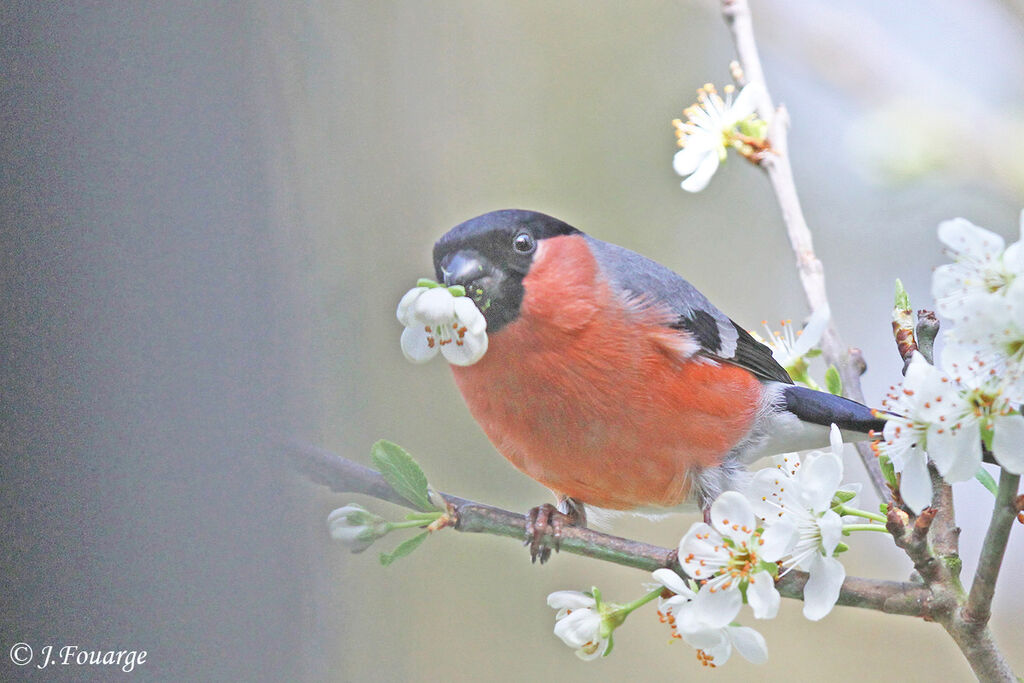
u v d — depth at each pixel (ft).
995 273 16.63
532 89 49.03
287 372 17.53
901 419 17.93
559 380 24.67
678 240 48.19
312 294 34.27
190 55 16.90
